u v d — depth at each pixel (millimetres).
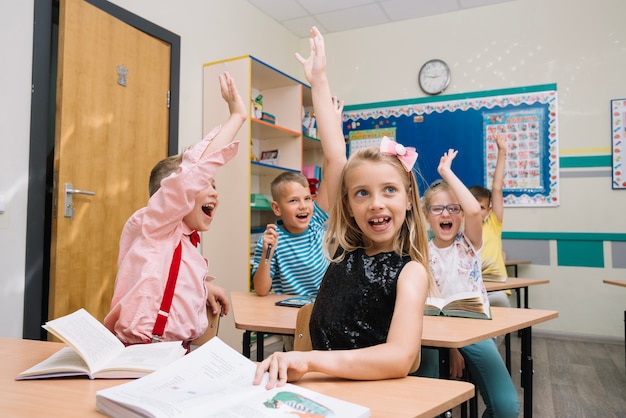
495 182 3133
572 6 3795
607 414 2129
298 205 2045
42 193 2244
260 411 583
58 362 810
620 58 3646
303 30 4602
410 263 920
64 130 2262
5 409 632
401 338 798
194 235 1243
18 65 2166
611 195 3645
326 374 780
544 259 3814
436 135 4191
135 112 2738
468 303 1547
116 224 2570
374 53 4484
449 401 684
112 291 2523
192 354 786
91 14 2436
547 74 3852
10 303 2119
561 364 2982
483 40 4070
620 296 3602
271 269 2055
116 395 618
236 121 1301
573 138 3758
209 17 3480
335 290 983
